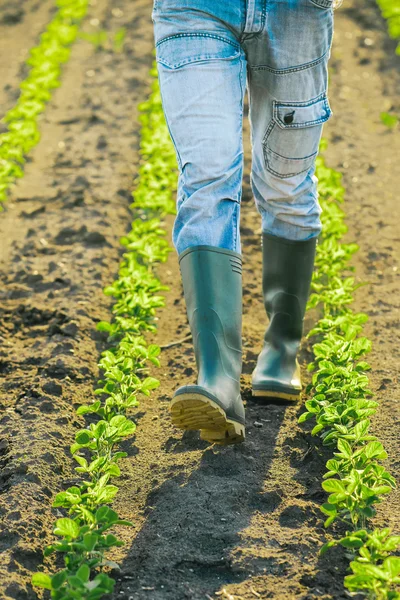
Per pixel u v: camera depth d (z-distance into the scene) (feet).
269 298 13.74
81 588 8.57
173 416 10.36
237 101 11.09
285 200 12.76
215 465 12.07
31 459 12.23
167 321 18.03
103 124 32.53
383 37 42.04
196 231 10.86
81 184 26.43
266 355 13.91
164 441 13.05
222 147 10.83
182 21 10.85
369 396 14.11
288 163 12.21
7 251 21.91
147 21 47.57
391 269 20.24
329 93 34.78
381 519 10.80
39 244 21.98
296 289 13.53
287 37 11.15
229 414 10.61
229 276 10.94
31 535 10.56
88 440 11.51
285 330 13.79
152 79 37.81
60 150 30.07
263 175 12.59
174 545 10.46
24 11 53.62
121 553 10.40
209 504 11.18
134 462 12.60
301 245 13.30
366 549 9.23
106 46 43.75
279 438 12.85
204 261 10.81
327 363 12.95
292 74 11.43
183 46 10.84
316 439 12.75
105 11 50.88
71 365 15.43
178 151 11.14
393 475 11.86
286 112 11.70
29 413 13.61
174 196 25.27
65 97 36.55
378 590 8.79
